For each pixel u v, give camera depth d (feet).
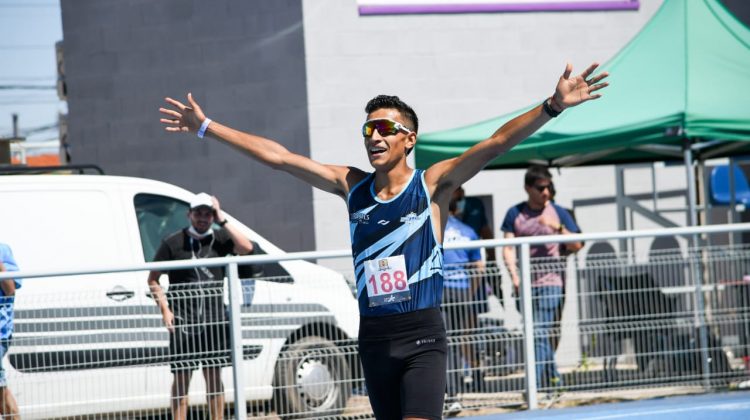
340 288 46.57
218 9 72.38
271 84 70.38
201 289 43.09
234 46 71.77
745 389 48.75
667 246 74.13
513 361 46.65
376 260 26.68
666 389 48.37
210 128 28.37
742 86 55.83
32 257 45.65
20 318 40.88
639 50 60.75
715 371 48.55
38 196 46.37
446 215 27.53
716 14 61.77
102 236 47.03
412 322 26.48
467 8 72.13
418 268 26.58
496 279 46.80
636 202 72.64
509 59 73.20
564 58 74.43
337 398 45.65
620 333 47.65
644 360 47.85
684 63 58.13
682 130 52.95
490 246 45.85
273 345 44.60
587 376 47.16
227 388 43.93
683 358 48.19
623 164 70.44
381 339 26.63
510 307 46.83
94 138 79.77
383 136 26.53
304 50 68.90
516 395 46.55
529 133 25.76
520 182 72.59
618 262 47.85
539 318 46.80
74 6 80.12
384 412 27.55
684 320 48.37
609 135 54.75
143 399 42.52
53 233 46.24
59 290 44.88
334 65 69.46
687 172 54.75
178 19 74.33
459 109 72.08
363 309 27.04
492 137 26.23
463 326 46.16
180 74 74.43
